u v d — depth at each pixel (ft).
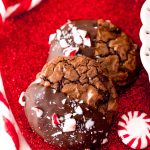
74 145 1.28
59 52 1.35
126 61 1.35
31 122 1.29
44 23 1.53
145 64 1.27
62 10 1.56
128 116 1.37
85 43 1.34
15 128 1.36
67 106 1.25
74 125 1.25
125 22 1.53
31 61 1.47
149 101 1.40
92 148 1.32
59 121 1.26
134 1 1.56
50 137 1.27
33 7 1.54
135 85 1.42
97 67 1.29
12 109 1.40
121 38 1.37
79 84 1.26
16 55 1.48
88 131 1.26
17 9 1.51
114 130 1.36
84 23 1.38
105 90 1.27
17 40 1.50
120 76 1.34
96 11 1.56
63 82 1.27
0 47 1.49
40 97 1.27
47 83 1.27
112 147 1.34
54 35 1.41
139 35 1.37
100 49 1.34
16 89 1.42
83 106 1.25
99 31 1.36
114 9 1.56
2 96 1.38
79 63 1.28
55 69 1.28
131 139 1.33
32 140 1.35
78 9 1.56
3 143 1.33
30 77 1.44
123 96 1.41
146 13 1.30
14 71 1.45
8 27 1.52
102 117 1.27
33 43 1.50
